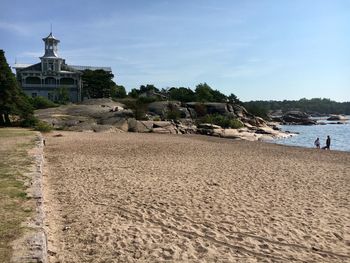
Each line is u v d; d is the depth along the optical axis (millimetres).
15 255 6672
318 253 8766
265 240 9516
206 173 19016
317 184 16812
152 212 11695
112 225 10344
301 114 151125
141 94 129125
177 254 8453
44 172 18328
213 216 11406
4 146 23203
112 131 54375
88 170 19141
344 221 11164
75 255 8227
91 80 107562
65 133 46375
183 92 114438
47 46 113375
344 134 75938
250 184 16359
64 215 11203
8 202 9984
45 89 110312
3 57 48000
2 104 46406
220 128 65500
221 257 8375
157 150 29797
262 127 81938
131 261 7988
